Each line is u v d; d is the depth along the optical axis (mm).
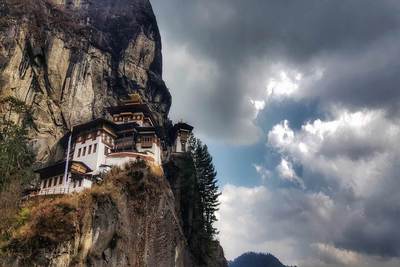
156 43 121625
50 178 74562
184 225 76312
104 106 100000
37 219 55812
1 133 68938
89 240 55500
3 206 58750
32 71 91562
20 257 51219
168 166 85750
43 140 87125
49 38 95812
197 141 87750
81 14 110438
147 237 62375
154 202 65812
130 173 66812
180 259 67688
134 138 85125
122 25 114312
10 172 63250
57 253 52719
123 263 57250
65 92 94688
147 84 113000
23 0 96375
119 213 59719
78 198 60094
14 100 82250
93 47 103875
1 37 88562
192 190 79375
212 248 78250
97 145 79375
